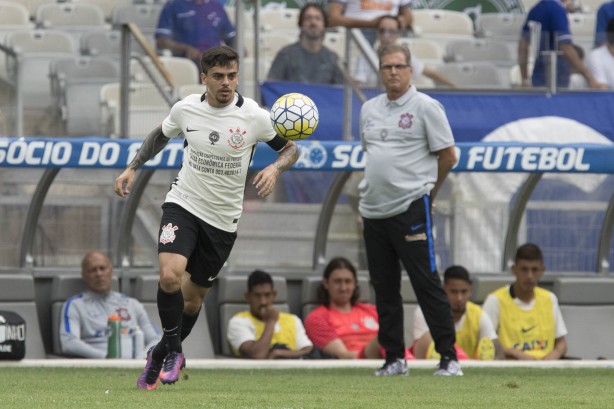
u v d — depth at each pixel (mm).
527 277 36844
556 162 34594
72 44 44688
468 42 47094
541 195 41312
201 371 30031
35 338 35250
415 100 28547
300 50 43094
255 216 39875
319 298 37625
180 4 44344
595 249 41562
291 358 35625
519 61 45969
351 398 21484
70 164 33000
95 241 38938
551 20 46781
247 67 45062
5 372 28266
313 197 40312
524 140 43875
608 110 44812
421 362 32844
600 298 39688
